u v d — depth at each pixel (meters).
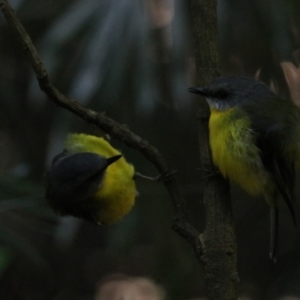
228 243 6.89
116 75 10.54
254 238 14.04
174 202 7.24
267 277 14.10
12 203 10.28
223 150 8.00
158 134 12.28
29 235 13.62
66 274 14.75
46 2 12.37
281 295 13.99
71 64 11.32
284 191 8.44
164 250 12.59
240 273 14.11
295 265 14.07
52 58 10.98
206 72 7.35
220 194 7.19
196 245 6.96
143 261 14.95
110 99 10.71
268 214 13.95
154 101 10.62
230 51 11.92
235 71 12.02
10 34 13.80
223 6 11.03
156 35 11.02
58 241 13.20
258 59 12.04
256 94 8.43
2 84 13.80
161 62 11.03
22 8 12.15
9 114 14.05
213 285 6.79
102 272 14.98
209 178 7.32
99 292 14.84
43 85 7.05
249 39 11.55
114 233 12.15
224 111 8.17
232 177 8.23
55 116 12.09
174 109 11.69
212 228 6.98
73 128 11.77
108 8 10.80
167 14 11.05
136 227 12.14
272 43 11.14
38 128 14.18
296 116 8.66
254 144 8.22
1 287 14.34
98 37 10.68
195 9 7.30
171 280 12.65
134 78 10.66
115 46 10.65
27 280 14.49
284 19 11.14
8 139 14.26
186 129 12.52
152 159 7.31
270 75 12.05
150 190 11.34
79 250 14.96
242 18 11.26
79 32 10.83
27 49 6.91
